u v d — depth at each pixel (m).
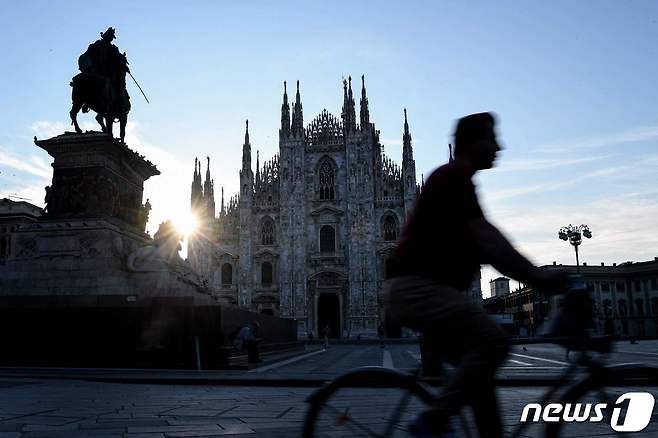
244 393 12.13
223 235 81.06
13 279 20.86
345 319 75.81
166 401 10.45
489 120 4.30
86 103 22.72
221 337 19.42
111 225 21.12
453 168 3.98
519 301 107.00
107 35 23.69
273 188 81.12
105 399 10.66
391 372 4.27
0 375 15.70
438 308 3.89
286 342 39.69
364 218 76.69
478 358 3.81
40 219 21.53
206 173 84.44
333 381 4.43
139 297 20.20
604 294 104.62
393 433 4.22
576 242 45.47
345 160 79.50
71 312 19.86
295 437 6.69
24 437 6.64
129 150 22.77
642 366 4.03
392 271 4.19
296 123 80.94
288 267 76.94
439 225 3.93
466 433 3.99
